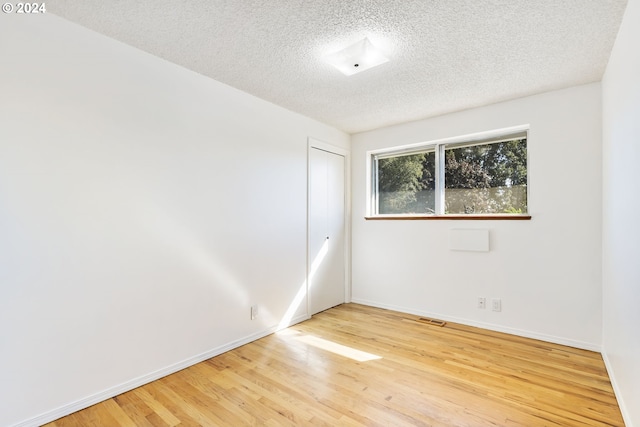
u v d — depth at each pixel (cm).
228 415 181
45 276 175
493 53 218
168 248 230
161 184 226
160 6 172
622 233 182
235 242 276
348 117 354
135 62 213
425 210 369
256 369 235
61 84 181
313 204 363
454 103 312
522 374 225
